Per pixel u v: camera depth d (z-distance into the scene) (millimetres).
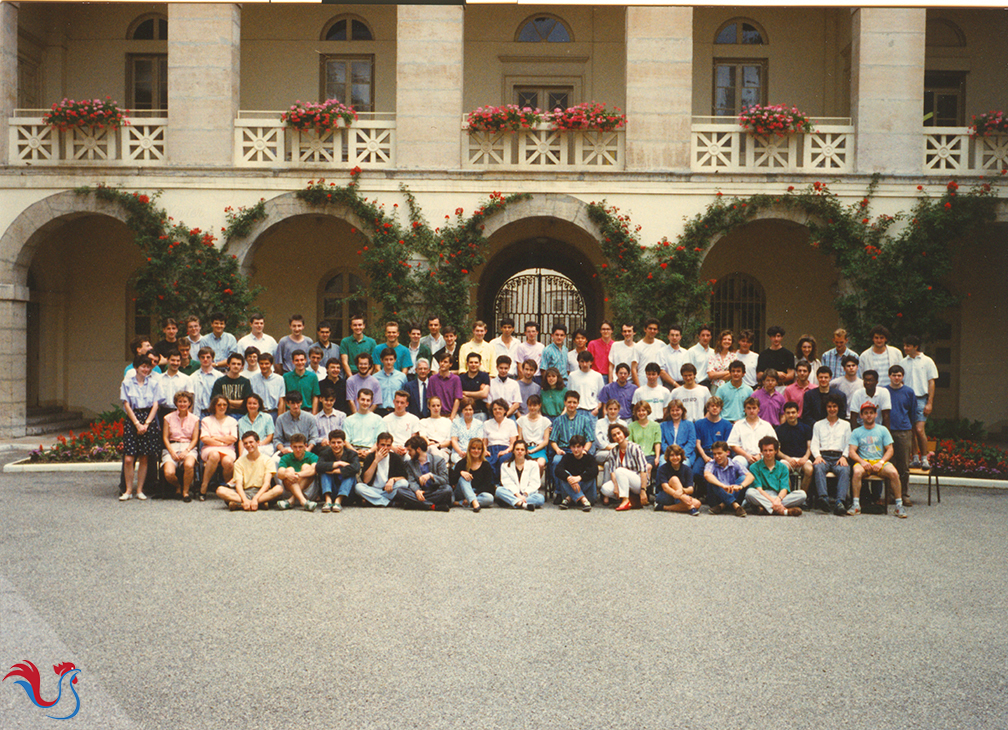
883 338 10562
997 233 16266
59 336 17281
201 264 13773
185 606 5449
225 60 13930
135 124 14086
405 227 13953
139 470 9484
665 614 5422
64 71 17047
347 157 15164
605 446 9852
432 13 13891
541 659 4645
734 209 13766
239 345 11602
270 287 17047
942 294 13594
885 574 6445
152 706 4020
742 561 6812
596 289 17031
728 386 10188
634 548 7254
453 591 5848
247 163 14000
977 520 8750
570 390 10477
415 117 13914
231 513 8688
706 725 3904
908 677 4473
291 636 4941
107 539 7289
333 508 8906
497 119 13844
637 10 13820
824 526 8383
